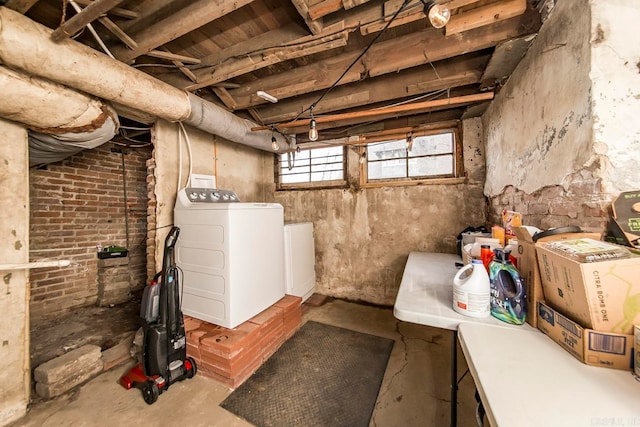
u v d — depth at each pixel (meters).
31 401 1.58
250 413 1.50
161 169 2.27
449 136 2.89
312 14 1.30
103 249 3.18
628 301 0.72
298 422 1.43
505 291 1.03
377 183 3.15
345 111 2.72
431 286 1.47
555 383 0.67
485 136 2.55
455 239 2.80
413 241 2.99
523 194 1.64
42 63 1.20
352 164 3.27
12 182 1.46
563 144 1.19
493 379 0.69
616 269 0.74
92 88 1.41
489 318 1.04
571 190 1.14
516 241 1.20
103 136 1.77
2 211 1.43
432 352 2.12
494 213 2.31
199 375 1.81
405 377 1.81
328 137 3.33
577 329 0.77
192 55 1.84
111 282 3.15
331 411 1.51
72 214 2.92
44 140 1.67
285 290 2.76
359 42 1.78
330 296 3.42
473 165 2.71
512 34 1.45
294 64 2.01
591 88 0.99
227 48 1.75
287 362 1.99
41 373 1.62
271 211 2.30
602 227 0.97
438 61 1.99
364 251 3.23
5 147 1.44
